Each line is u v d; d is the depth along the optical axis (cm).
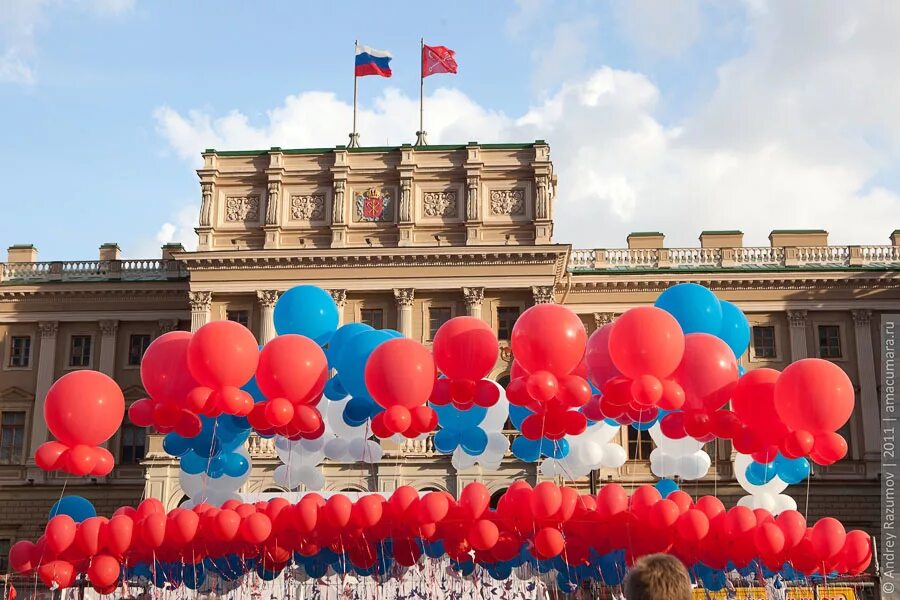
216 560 2302
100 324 5644
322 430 2038
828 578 2792
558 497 1975
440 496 2022
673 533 2003
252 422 1978
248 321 5106
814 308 5447
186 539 2000
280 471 2573
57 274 5788
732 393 1897
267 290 5047
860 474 5169
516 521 2030
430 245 5044
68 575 2034
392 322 5078
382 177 5216
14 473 5450
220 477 2398
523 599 2709
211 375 1853
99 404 1916
